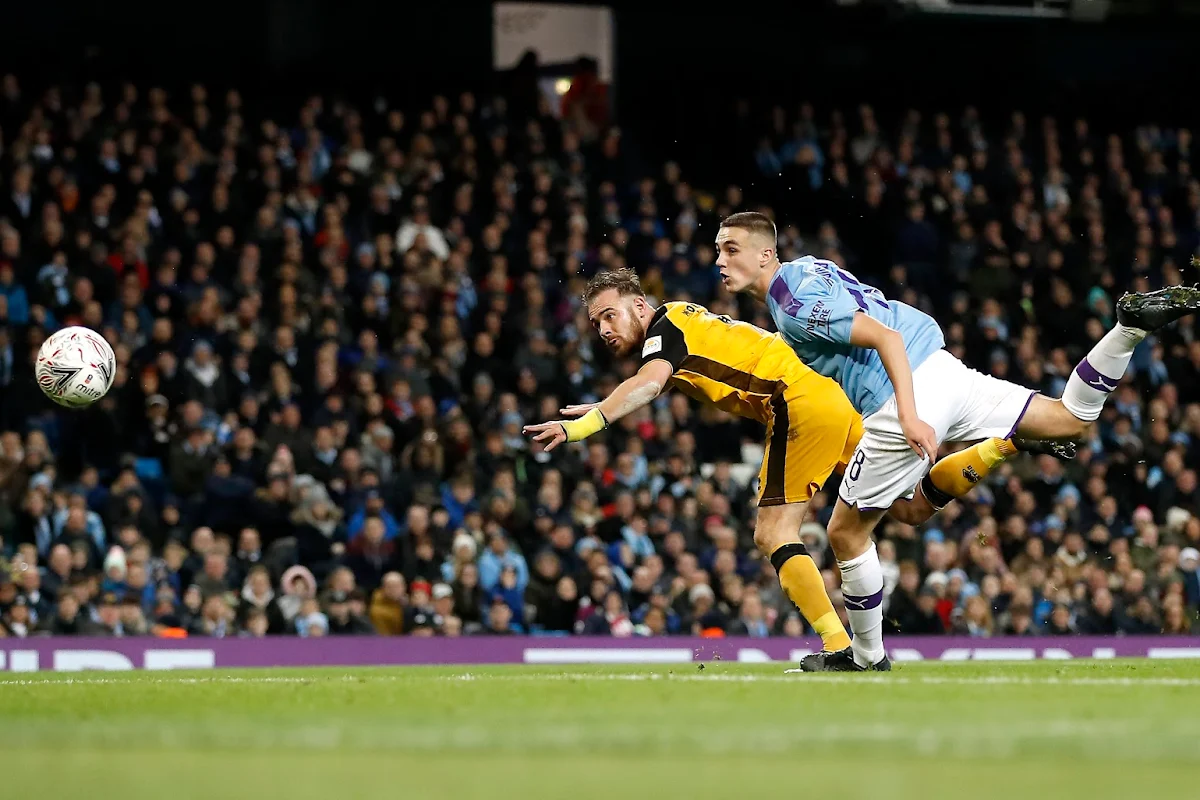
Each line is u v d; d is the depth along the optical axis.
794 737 7.00
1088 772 5.71
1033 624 30.70
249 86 43.28
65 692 11.35
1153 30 49.28
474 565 27.86
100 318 30.50
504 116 40.78
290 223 34.28
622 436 32.56
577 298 36.03
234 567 26.88
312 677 14.61
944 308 41.12
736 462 34.16
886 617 28.91
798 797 5.05
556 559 28.36
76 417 29.31
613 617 27.73
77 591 25.12
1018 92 50.22
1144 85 50.66
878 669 14.20
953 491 14.98
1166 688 10.75
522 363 33.62
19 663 22.55
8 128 35.06
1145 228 43.62
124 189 33.97
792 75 49.12
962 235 41.81
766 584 30.16
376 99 39.84
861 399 13.94
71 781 5.71
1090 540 32.38
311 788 5.41
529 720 8.05
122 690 11.66
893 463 13.88
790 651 26.14
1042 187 44.78
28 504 26.50
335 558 27.92
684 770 5.88
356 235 35.47
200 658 23.52
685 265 38.50
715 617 28.36
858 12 44.69
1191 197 45.44
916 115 44.88
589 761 6.21
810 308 13.60
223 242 33.25
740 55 48.66
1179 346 38.75
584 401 33.47
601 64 46.84
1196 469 35.72
